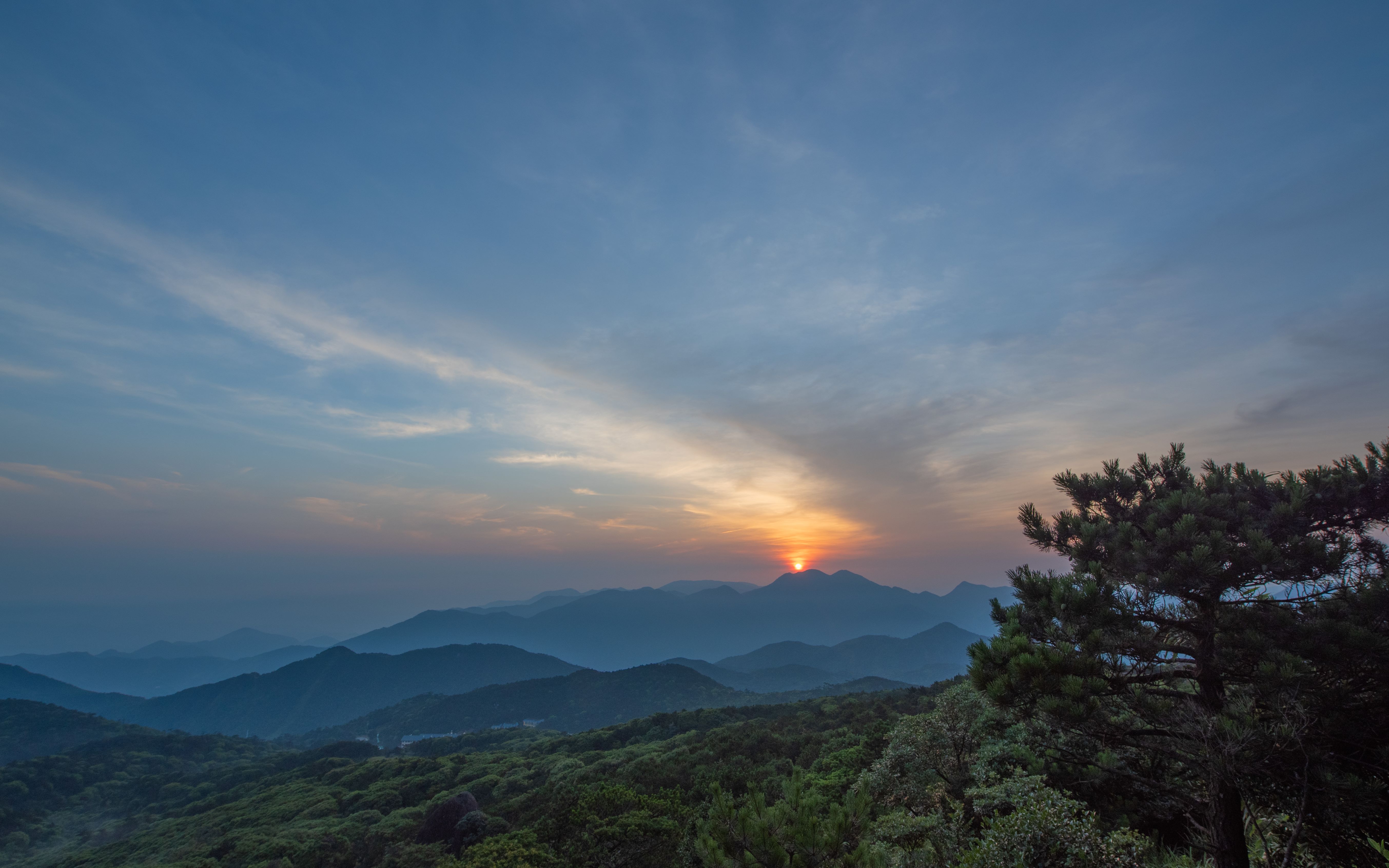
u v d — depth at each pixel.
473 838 41.56
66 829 127.56
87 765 154.12
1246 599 9.15
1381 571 8.77
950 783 14.82
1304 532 9.02
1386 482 8.82
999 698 9.44
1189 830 10.45
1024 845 8.80
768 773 37.66
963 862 9.44
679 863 21.42
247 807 86.88
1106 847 8.73
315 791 87.44
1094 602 9.37
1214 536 8.89
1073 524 10.83
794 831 7.61
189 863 58.56
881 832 12.36
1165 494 10.45
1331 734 8.05
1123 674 9.45
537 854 24.52
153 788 141.62
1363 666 7.98
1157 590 9.18
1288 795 8.66
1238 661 8.51
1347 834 8.23
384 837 53.47
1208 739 8.45
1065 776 12.55
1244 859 8.61
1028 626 10.40
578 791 32.50
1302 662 7.91
